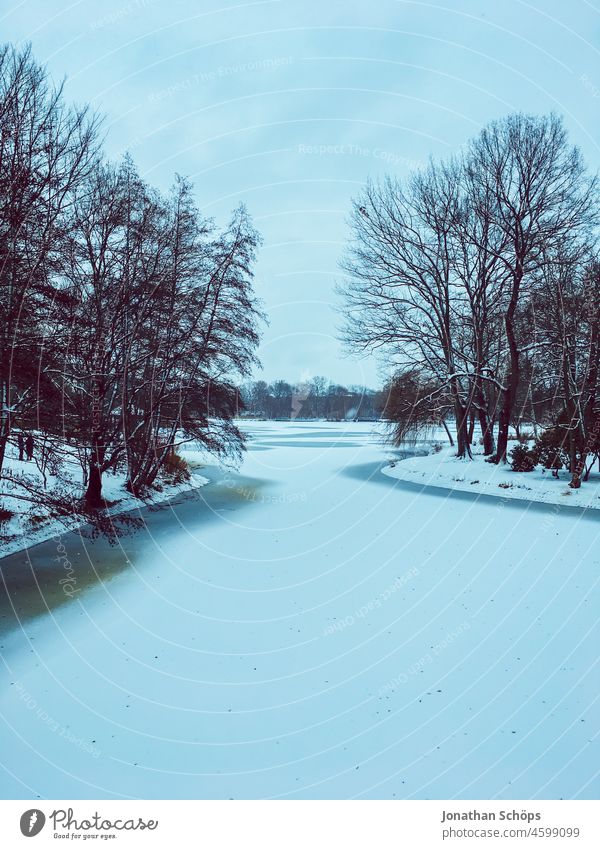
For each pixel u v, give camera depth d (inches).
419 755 228.7
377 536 610.5
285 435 2763.3
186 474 1096.8
